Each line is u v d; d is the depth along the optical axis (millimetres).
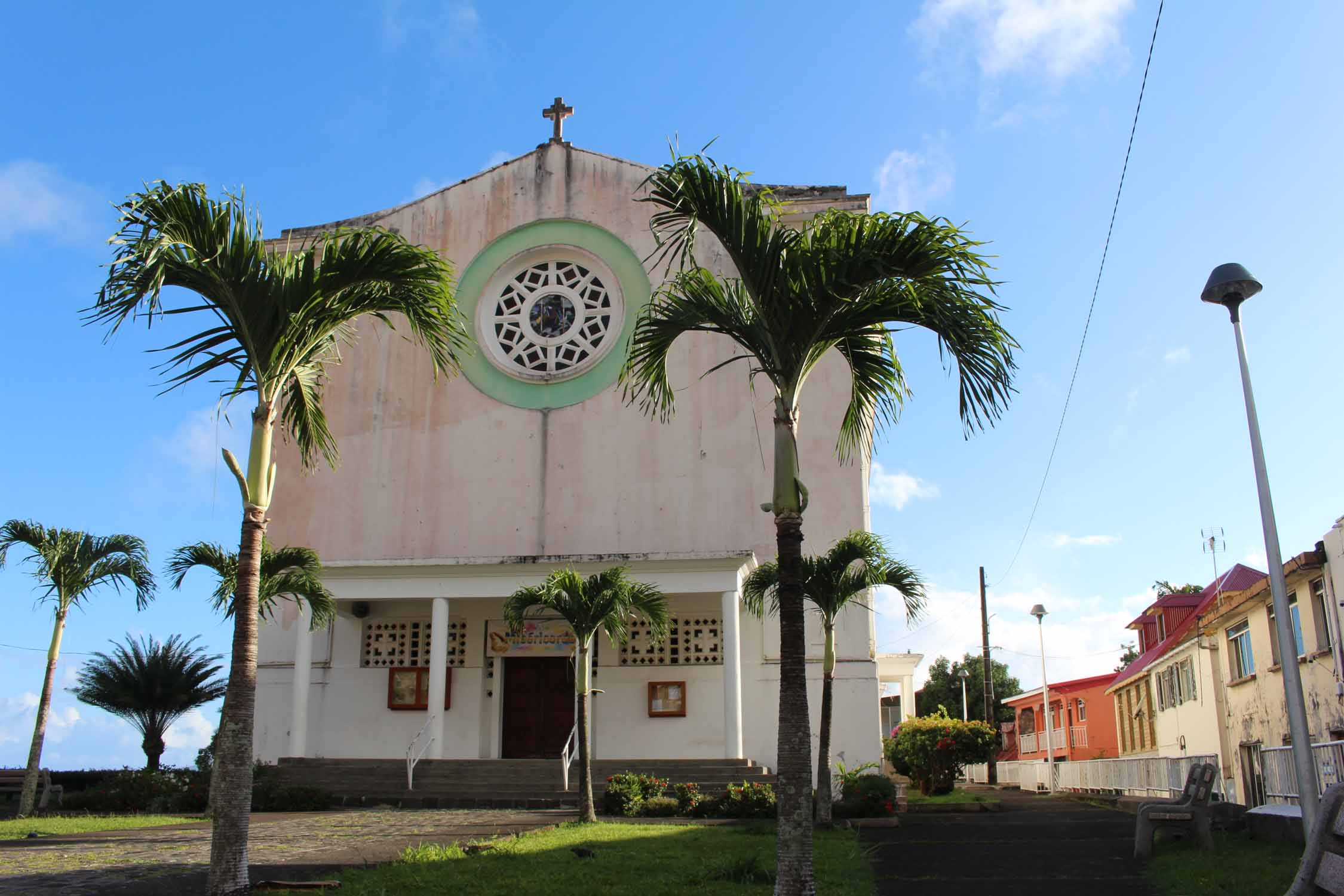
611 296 26984
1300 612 18875
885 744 29344
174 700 29969
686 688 23906
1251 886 8672
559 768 21328
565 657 24484
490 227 27906
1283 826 11227
